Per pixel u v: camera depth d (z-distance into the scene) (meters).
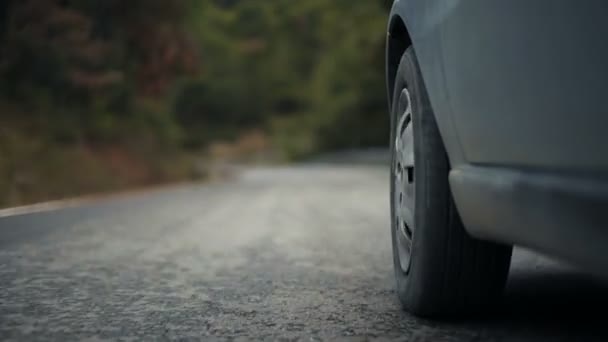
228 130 69.69
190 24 21.03
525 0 1.31
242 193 13.06
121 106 19.08
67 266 3.33
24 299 2.42
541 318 1.97
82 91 15.42
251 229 5.55
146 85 18.38
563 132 1.20
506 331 1.83
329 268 3.21
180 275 3.02
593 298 2.23
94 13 16.03
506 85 1.39
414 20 1.96
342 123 49.25
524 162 1.35
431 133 1.92
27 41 13.62
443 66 1.73
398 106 2.26
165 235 5.07
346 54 47.12
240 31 78.50
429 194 1.90
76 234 5.15
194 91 64.94
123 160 17.83
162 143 22.47
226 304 2.31
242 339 1.82
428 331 1.86
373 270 3.12
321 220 6.43
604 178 1.11
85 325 1.99
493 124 1.47
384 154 35.06
